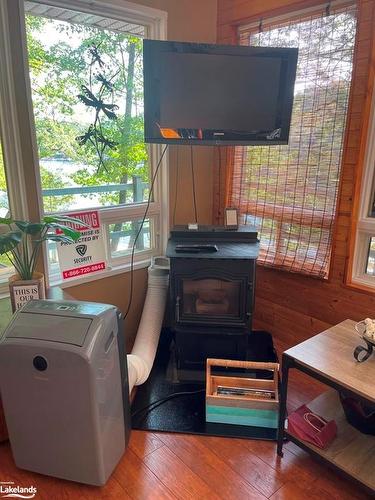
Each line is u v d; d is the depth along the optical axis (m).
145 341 2.30
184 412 1.98
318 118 2.21
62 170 2.25
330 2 2.04
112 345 1.50
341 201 2.17
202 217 2.93
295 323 2.56
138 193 2.64
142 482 1.58
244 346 2.25
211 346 2.26
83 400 1.37
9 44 1.84
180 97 2.08
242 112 2.14
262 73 2.08
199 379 2.25
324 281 2.34
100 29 2.24
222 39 2.62
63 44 2.12
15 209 2.06
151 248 2.78
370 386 1.40
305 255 2.40
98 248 2.43
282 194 2.47
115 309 1.54
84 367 1.32
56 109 2.16
